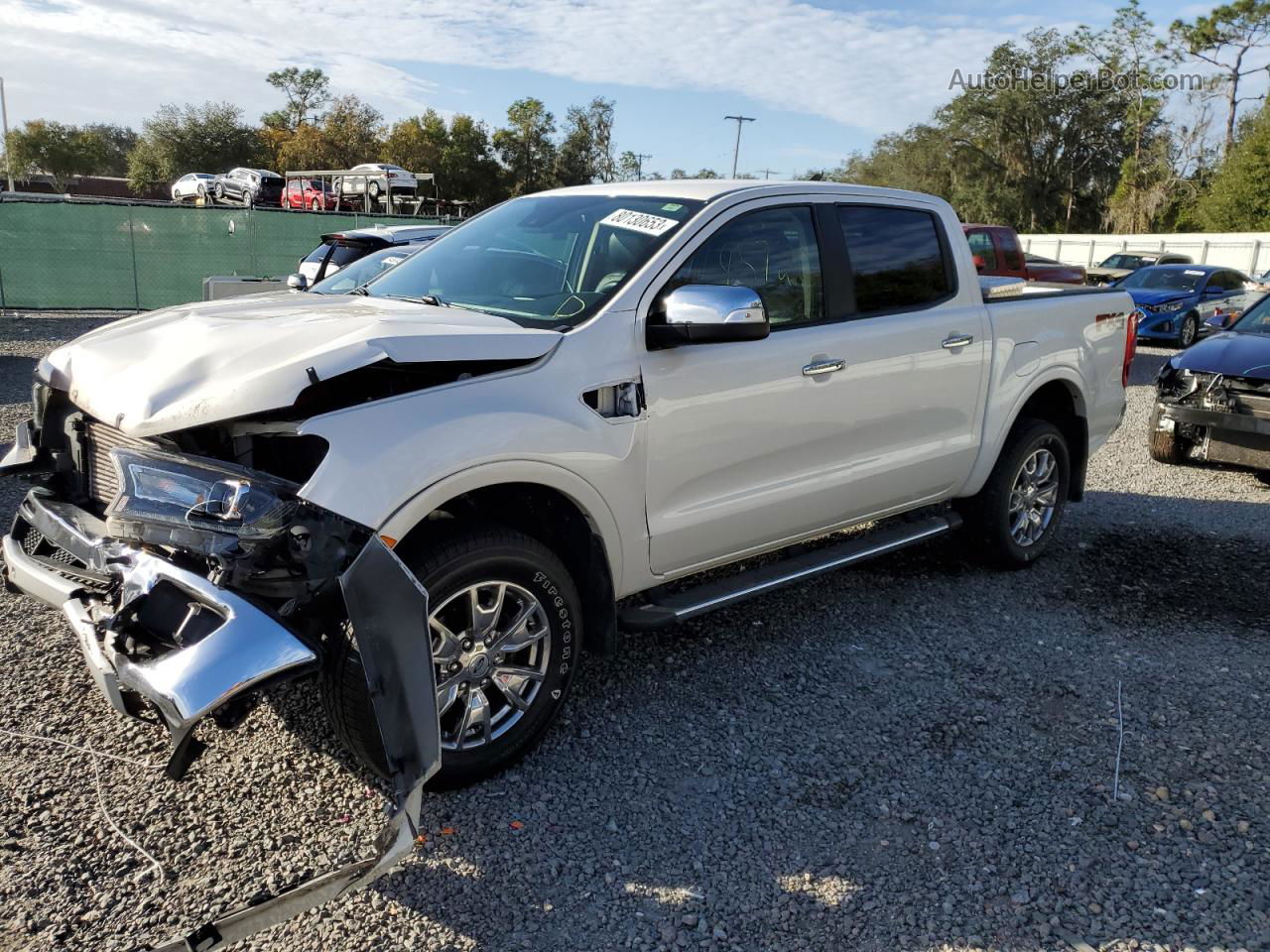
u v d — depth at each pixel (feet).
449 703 9.88
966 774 10.89
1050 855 9.48
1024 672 13.47
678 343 10.94
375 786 10.23
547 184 222.48
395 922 8.39
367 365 8.85
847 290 13.73
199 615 8.27
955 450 15.34
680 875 9.11
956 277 15.39
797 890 8.95
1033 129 185.37
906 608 15.67
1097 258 138.31
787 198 13.21
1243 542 19.81
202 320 10.48
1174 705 12.59
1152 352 56.18
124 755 10.68
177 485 8.68
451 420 9.42
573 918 8.51
